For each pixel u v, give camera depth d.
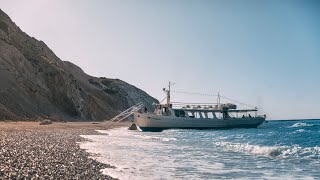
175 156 25.53
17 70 95.81
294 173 18.20
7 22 116.75
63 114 104.00
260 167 20.30
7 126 50.72
